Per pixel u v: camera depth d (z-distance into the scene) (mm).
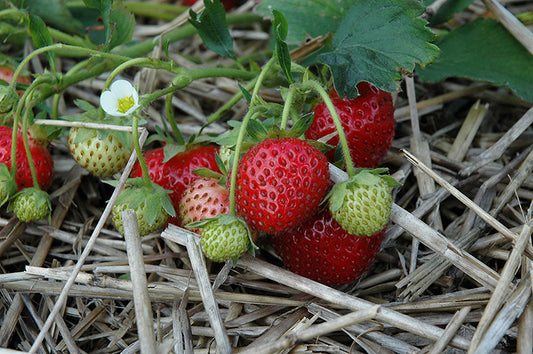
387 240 371
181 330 336
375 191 314
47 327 320
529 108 436
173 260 379
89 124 360
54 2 446
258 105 340
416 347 330
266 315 348
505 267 319
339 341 344
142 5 510
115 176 410
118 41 393
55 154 435
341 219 320
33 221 393
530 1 477
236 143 329
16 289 357
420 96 454
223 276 340
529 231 325
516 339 320
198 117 454
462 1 417
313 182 318
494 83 408
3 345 350
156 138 374
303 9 421
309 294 346
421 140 416
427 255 367
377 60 356
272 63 351
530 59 409
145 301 323
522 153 392
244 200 321
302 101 355
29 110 371
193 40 511
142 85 445
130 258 330
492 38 418
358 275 350
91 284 347
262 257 382
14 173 362
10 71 419
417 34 354
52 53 385
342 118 357
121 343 351
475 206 338
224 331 319
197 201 345
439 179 344
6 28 413
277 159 315
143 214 340
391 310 320
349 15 373
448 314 341
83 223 402
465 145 422
